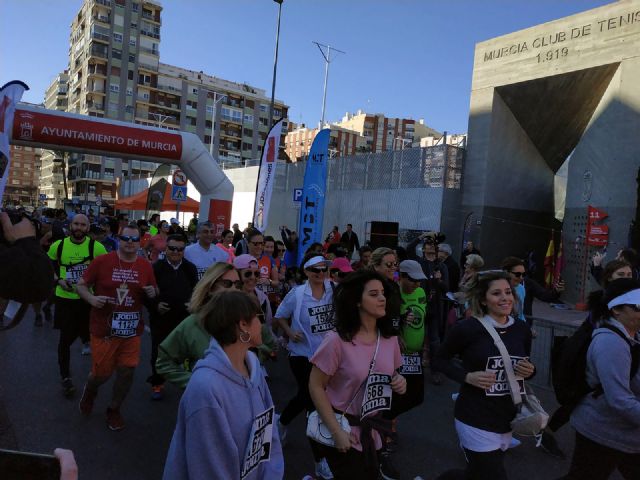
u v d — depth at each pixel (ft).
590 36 49.96
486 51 58.75
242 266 14.58
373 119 380.78
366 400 8.57
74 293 17.08
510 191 59.52
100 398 17.01
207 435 6.09
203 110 293.02
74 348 22.79
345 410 8.54
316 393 8.44
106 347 14.38
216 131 297.53
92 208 130.82
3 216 5.19
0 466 4.05
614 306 8.78
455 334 9.52
